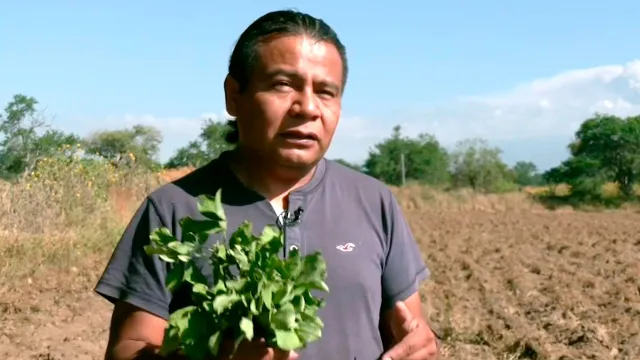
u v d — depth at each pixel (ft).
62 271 42.04
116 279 8.91
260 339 7.70
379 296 9.50
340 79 9.19
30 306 33.81
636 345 30.09
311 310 7.89
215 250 7.93
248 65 8.97
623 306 37.81
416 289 9.86
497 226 94.27
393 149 218.79
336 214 9.39
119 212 60.39
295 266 7.74
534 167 361.30
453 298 40.81
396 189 145.48
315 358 8.89
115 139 104.22
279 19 9.05
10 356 26.73
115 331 8.89
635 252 62.64
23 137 110.42
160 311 8.78
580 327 32.55
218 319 7.68
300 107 8.87
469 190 157.17
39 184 52.65
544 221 104.53
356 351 9.10
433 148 219.41
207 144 101.14
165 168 92.02
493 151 195.31
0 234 45.47
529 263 55.62
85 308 34.47
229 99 9.43
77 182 55.57
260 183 9.32
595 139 171.63
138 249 8.94
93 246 49.01
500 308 37.17
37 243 44.68
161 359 8.45
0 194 50.60
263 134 8.95
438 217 112.06
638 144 168.14
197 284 7.77
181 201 9.07
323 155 9.23
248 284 7.66
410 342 8.87
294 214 9.20
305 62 8.89
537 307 37.88
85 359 26.68
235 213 9.09
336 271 9.11
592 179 164.35
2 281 36.83
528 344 29.32
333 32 9.25
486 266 54.65
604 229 88.89
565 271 51.16
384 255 9.66
